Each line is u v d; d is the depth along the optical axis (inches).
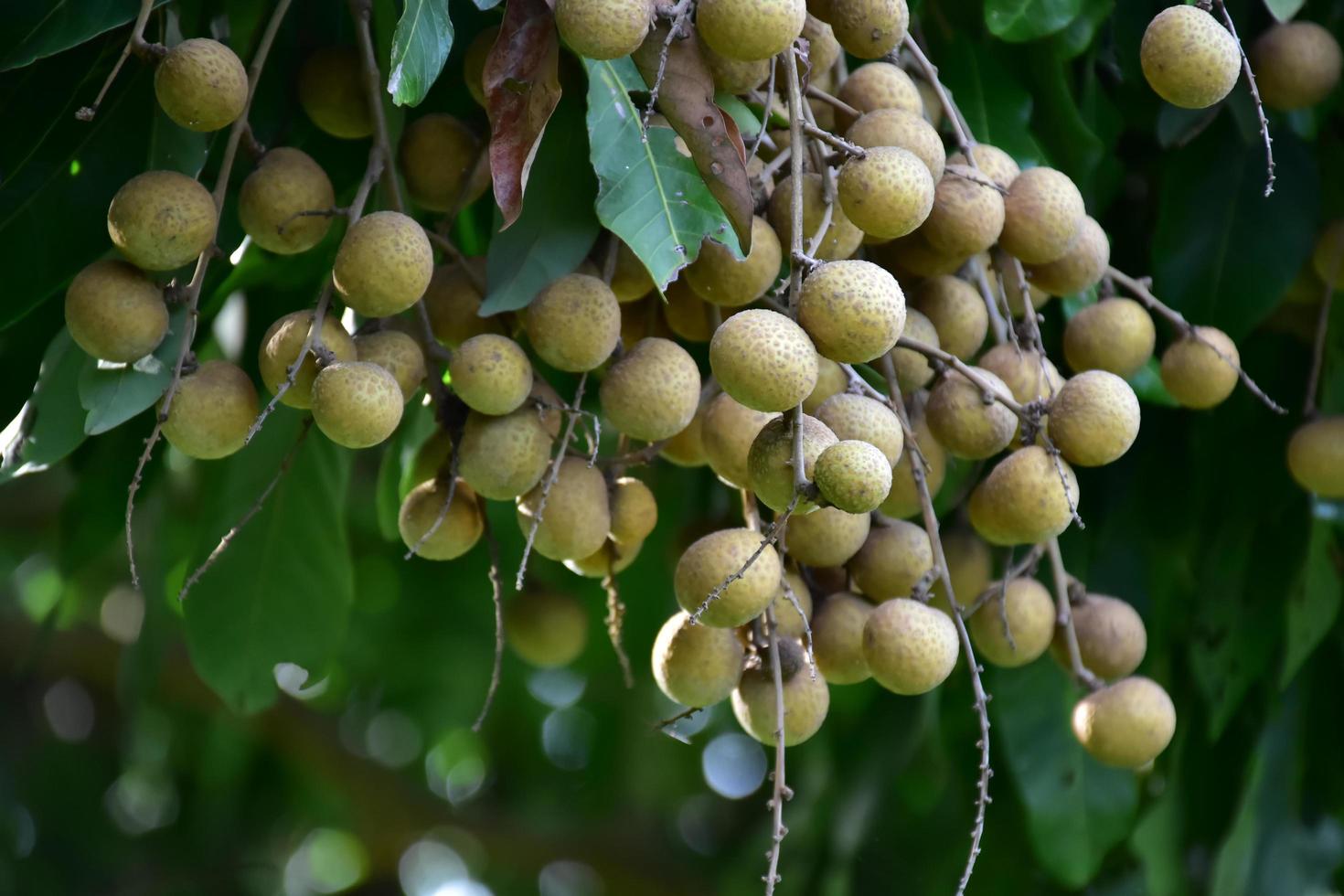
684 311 51.4
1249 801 57.2
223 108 49.3
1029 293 52.2
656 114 49.5
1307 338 56.8
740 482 49.7
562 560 50.7
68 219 51.6
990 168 51.2
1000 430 50.3
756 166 50.6
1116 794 57.3
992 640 52.2
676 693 50.0
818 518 50.1
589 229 50.5
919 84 52.8
